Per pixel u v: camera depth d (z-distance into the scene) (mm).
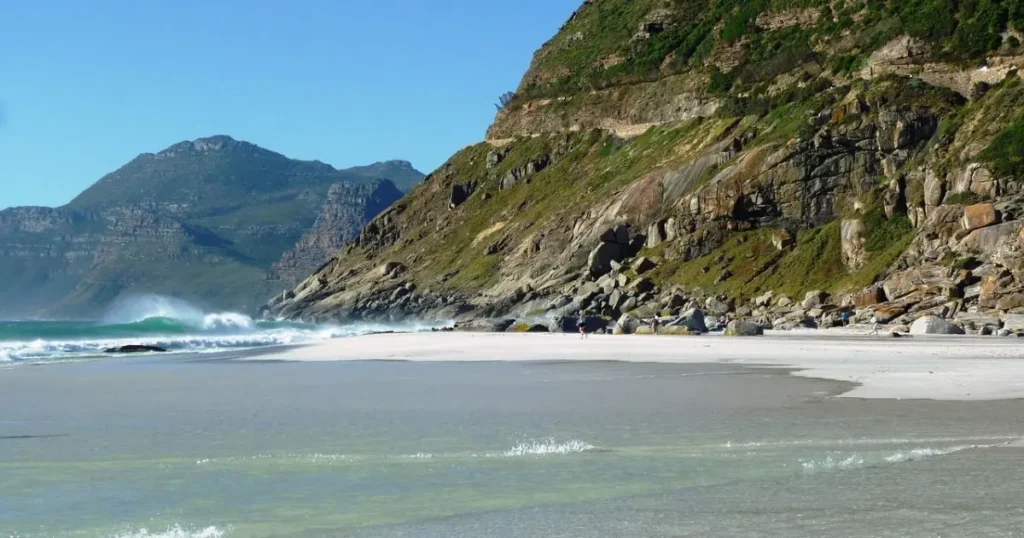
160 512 10648
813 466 12602
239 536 9469
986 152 83438
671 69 142500
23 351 50531
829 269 92625
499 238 134250
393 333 84875
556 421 17938
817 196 101938
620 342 55406
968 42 103250
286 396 23656
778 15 132875
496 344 54812
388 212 167250
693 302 95312
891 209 91250
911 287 75250
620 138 140750
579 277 113438
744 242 102938
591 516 9945
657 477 12172
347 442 15586
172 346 58812
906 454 13219
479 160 161875
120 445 15477
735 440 15102
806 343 50531
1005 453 13117
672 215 110062
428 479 12352
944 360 33844
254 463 13672
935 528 8797
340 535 9422
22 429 17516
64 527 10000
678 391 23734
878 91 102875
